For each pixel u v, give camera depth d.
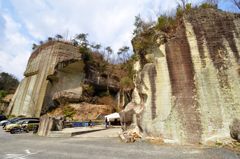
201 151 8.25
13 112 40.09
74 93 36.12
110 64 47.12
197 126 9.98
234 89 10.13
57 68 35.47
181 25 12.48
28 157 8.48
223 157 7.04
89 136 15.77
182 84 11.19
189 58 11.48
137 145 10.47
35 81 38.03
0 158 8.41
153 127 11.37
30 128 22.62
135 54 16.27
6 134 19.45
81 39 43.78
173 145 9.86
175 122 10.62
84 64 39.09
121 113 15.50
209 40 11.40
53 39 42.69
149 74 12.75
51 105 34.25
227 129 9.43
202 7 13.09
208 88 10.52
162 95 11.66
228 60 10.73
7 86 62.53
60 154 8.92
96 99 38.09
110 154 8.57
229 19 11.54
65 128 21.77
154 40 13.34
